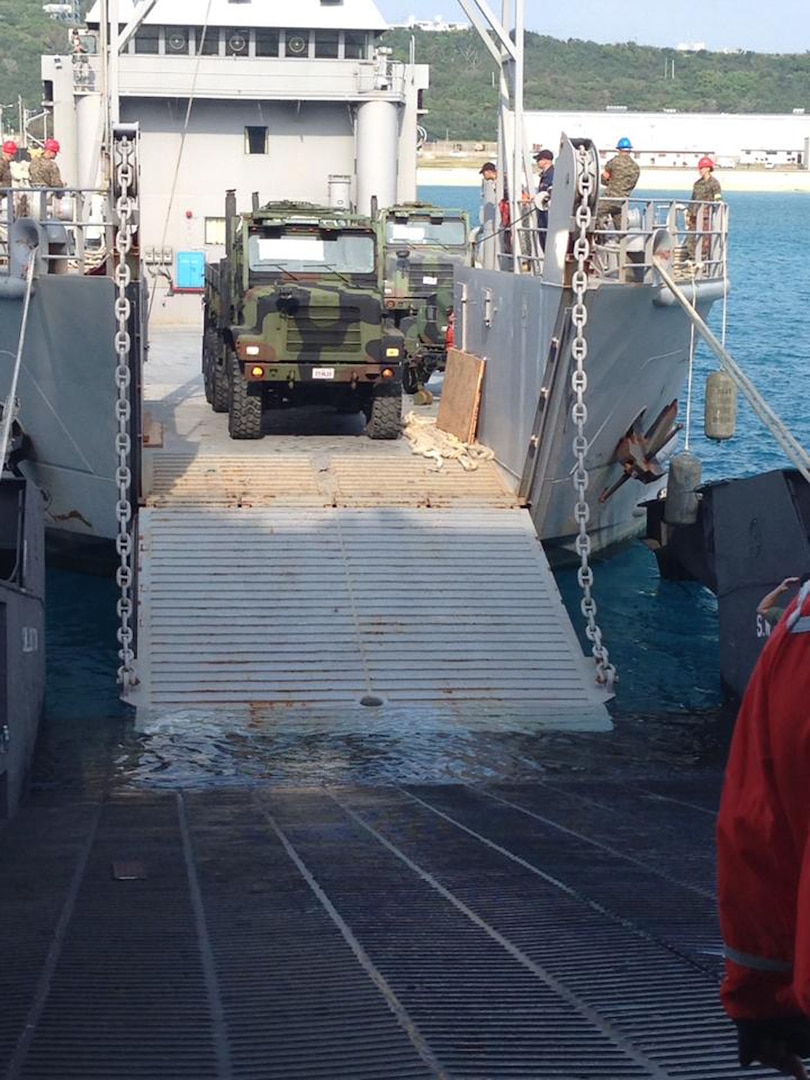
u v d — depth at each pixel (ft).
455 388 56.29
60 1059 10.64
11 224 46.16
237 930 16.01
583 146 43.65
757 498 38.96
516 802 29.32
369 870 20.45
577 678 40.32
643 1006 11.96
